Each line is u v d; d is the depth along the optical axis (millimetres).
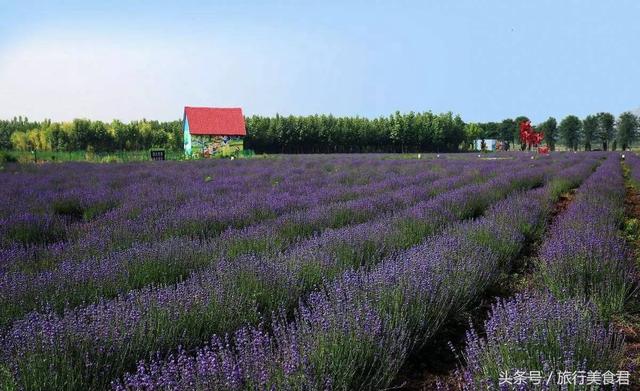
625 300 4586
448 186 12859
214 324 3814
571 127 94938
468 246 5629
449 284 4418
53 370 2910
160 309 3727
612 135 93812
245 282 4418
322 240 5832
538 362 2930
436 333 4258
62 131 62406
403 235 6438
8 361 2879
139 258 5254
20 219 7820
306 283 4738
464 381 3500
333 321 3330
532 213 8234
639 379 3328
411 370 3703
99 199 10578
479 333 4328
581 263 4867
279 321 4078
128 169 21234
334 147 70938
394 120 75125
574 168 19812
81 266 4977
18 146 62094
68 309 3916
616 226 7895
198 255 5637
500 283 5496
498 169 19719
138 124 70188
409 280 4176
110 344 3234
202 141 47344
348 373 3008
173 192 11852
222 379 2717
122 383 3104
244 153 48344
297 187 12969
